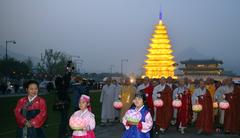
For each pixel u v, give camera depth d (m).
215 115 21.53
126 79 21.00
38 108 8.89
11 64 87.31
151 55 87.25
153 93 18.83
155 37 88.19
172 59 89.94
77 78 15.59
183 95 18.83
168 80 20.66
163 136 17.19
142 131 9.28
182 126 18.58
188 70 110.31
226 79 19.89
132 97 20.84
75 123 8.80
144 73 87.94
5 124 20.48
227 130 18.95
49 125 19.78
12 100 37.59
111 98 22.20
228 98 19.16
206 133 18.67
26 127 8.73
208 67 108.75
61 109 14.62
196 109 17.83
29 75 90.31
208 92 18.56
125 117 9.46
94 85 74.94
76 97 15.33
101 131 18.41
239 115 18.97
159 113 18.41
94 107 34.19
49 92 50.56
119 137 16.23
